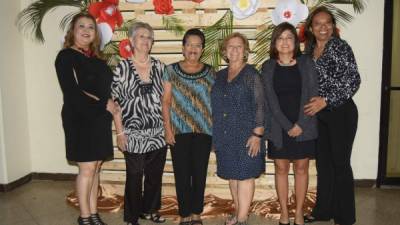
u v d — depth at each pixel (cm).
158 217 321
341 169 282
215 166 366
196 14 353
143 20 357
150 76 283
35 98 429
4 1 388
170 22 354
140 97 279
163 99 283
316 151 305
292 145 273
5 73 391
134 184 293
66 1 364
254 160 273
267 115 276
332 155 284
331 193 308
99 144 274
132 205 298
